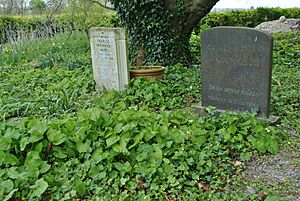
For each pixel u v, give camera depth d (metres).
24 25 15.49
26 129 3.69
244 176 3.40
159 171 3.27
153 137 3.70
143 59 8.78
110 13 13.75
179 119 4.37
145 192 3.12
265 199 2.93
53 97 5.79
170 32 8.62
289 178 3.34
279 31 14.84
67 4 13.20
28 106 5.33
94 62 6.47
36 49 11.71
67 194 3.08
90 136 3.67
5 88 6.57
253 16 18.44
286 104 5.19
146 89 5.79
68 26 14.00
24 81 7.07
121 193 3.09
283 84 6.17
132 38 8.71
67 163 3.47
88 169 3.35
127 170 3.30
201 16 8.77
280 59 8.30
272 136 3.97
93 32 6.29
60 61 9.53
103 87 6.43
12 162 3.35
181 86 6.25
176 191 3.10
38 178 3.23
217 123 4.25
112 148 3.52
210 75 4.95
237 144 3.83
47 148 3.59
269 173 3.44
